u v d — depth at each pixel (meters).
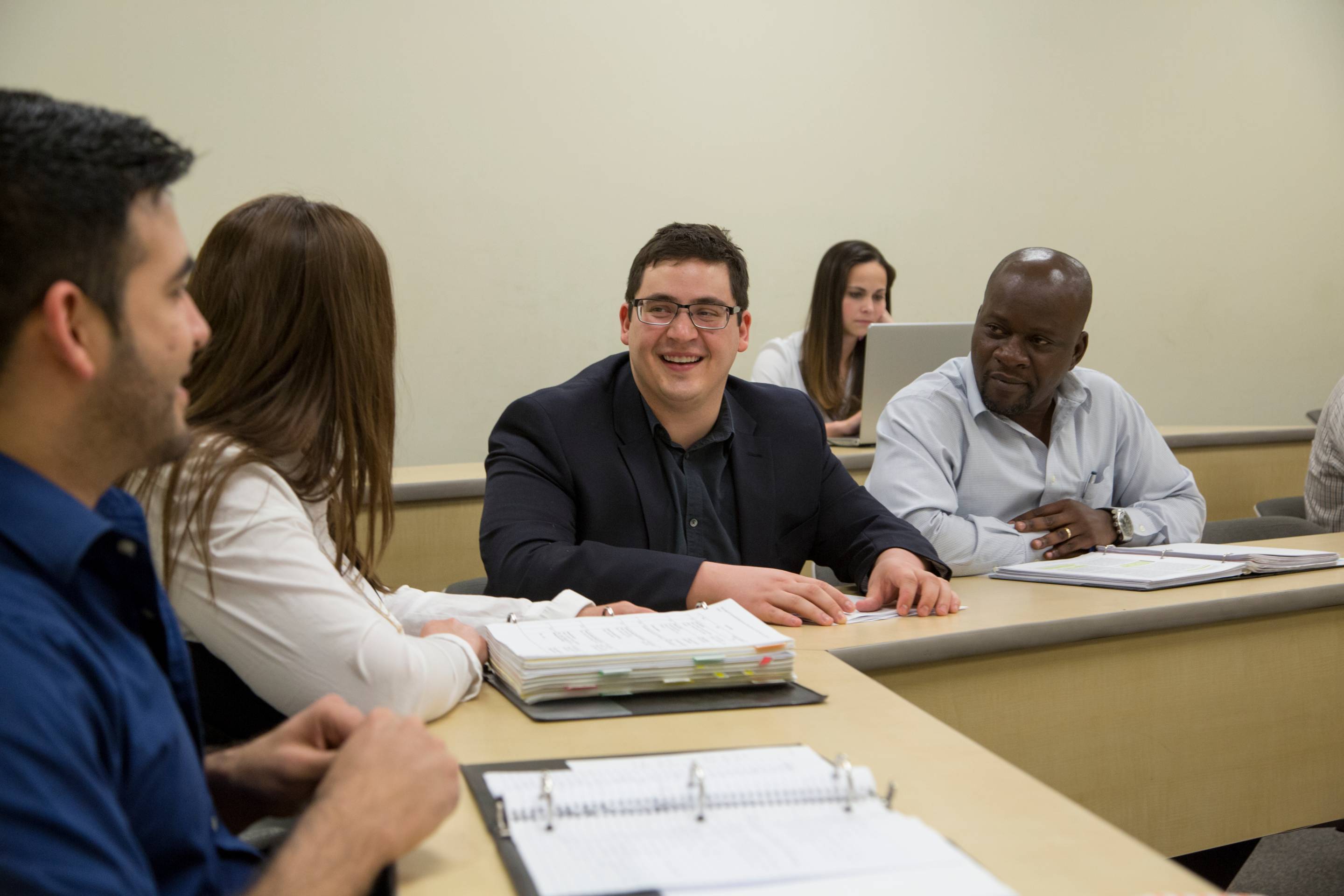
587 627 1.20
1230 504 3.60
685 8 4.24
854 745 0.96
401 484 2.65
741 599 1.42
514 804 0.77
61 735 0.54
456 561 2.74
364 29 3.80
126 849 0.56
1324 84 5.46
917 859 0.69
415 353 3.97
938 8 4.62
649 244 1.75
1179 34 5.09
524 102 4.04
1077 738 1.48
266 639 1.00
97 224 0.60
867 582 1.69
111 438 0.64
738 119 4.35
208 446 1.03
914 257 4.68
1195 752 1.58
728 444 1.79
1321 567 1.80
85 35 3.49
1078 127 4.93
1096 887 0.70
